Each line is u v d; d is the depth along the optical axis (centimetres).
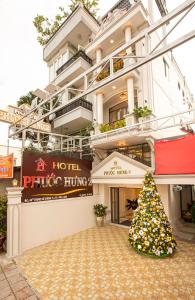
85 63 1266
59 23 1683
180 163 730
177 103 1480
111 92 1069
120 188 1260
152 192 689
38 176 776
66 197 887
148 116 858
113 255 648
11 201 653
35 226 740
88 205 1009
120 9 1105
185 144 723
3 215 684
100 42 1102
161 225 637
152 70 996
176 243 688
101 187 1094
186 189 1337
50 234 793
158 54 297
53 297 430
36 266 579
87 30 1367
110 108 1177
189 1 258
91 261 605
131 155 1021
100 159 1129
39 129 891
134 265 571
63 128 1384
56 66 1599
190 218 1070
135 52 1007
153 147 863
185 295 422
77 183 958
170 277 498
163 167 777
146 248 627
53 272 541
